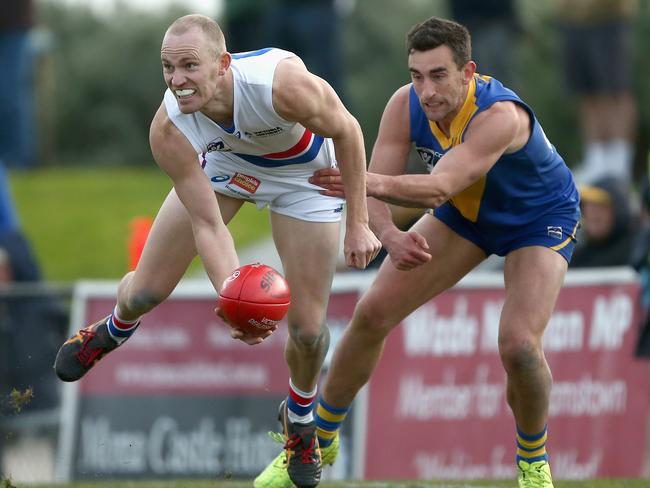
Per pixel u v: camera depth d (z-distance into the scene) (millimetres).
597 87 47375
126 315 17000
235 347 28406
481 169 15758
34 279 34219
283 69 14688
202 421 28438
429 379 27625
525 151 16344
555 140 84438
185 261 16406
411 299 17203
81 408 28906
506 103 15977
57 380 29016
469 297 27750
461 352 27703
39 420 28766
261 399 28172
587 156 48500
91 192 59562
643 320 27469
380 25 104375
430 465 27500
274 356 28203
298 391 17328
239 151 15672
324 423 18203
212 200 15125
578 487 19594
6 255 33594
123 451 28672
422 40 15523
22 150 52625
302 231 16500
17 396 19766
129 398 28828
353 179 15211
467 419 27641
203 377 28531
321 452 18484
